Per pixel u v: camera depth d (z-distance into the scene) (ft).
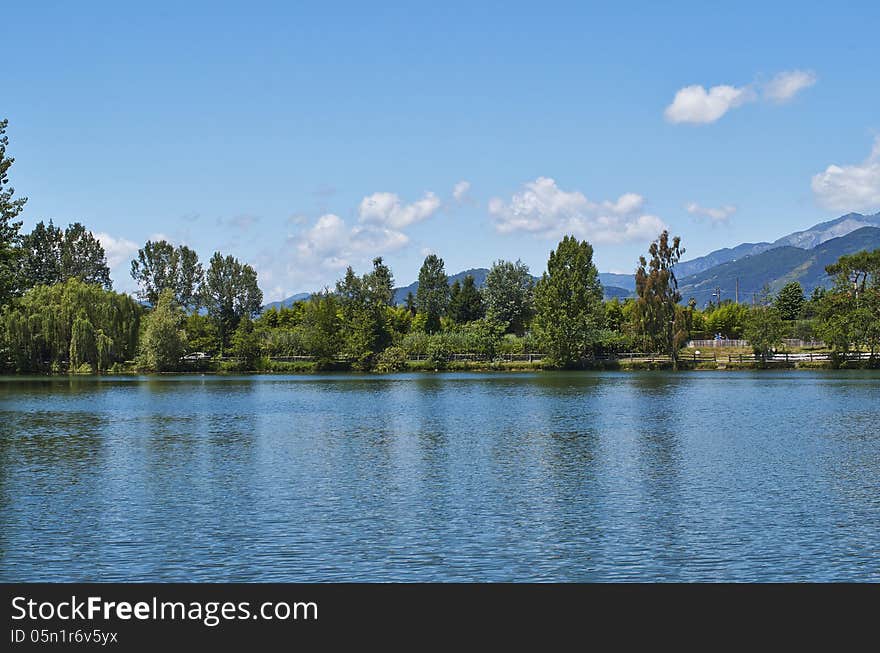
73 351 431.84
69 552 85.61
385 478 125.90
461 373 488.02
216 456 150.30
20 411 247.09
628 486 118.11
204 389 354.33
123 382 402.72
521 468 134.62
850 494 110.73
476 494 113.09
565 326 478.59
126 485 120.88
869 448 154.40
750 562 81.30
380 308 538.06
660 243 488.44
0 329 424.87
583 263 487.61
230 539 89.92
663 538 89.30
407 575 78.89
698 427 192.13
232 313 597.11
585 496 111.14
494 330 525.34
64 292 443.73
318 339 508.94
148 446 164.66
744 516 98.43
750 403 256.32
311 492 114.93
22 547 87.35
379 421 214.07
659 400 271.90
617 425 198.29
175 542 88.89
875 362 453.99
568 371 483.92
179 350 487.61
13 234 213.05
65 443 169.68
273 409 254.27
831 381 365.20
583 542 87.97
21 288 219.61
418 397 299.79
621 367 487.20
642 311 485.15
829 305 463.42
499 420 213.25
